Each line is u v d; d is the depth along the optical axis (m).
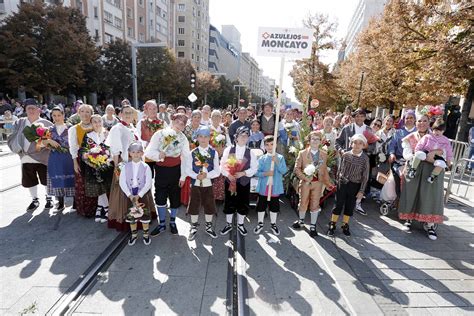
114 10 36.06
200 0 70.25
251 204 5.57
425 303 2.94
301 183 4.48
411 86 11.62
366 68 15.58
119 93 30.84
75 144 4.43
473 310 2.86
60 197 4.94
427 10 8.79
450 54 7.35
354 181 4.24
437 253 3.98
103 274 3.23
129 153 3.91
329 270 3.46
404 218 4.67
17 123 4.76
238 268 3.46
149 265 3.45
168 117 8.78
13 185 6.29
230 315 2.67
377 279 3.31
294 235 4.42
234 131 5.89
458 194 6.70
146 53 31.22
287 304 2.84
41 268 3.29
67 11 21.88
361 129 5.53
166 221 4.79
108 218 4.29
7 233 4.12
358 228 4.77
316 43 23.44
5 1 22.14
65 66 21.17
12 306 2.68
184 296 2.91
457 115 11.45
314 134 4.42
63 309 2.65
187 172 4.08
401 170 5.00
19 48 18.83
